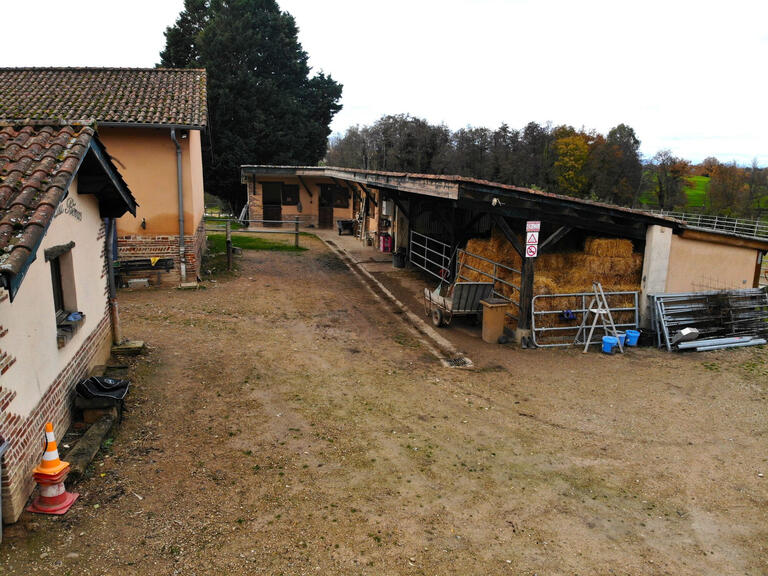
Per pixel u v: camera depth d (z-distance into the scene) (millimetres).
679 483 5824
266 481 5324
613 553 4586
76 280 6234
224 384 7633
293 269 16891
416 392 7965
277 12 35375
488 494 5387
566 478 5801
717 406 7973
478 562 4355
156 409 6668
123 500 4828
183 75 15062
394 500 5164
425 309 13023
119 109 12414
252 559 4195
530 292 10477
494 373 9031
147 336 9375
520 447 6453
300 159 34500
